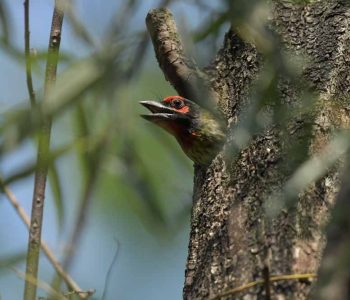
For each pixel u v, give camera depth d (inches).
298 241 293.7
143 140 411.5
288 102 323.9
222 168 342.0
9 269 285.0
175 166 408.5
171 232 384.8
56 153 303.6
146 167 382.9
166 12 405.7
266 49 273.9
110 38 279.7
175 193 400.5
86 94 280.1
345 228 229.6
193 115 409.7
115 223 434.0
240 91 363.9
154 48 405.1
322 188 306.0
